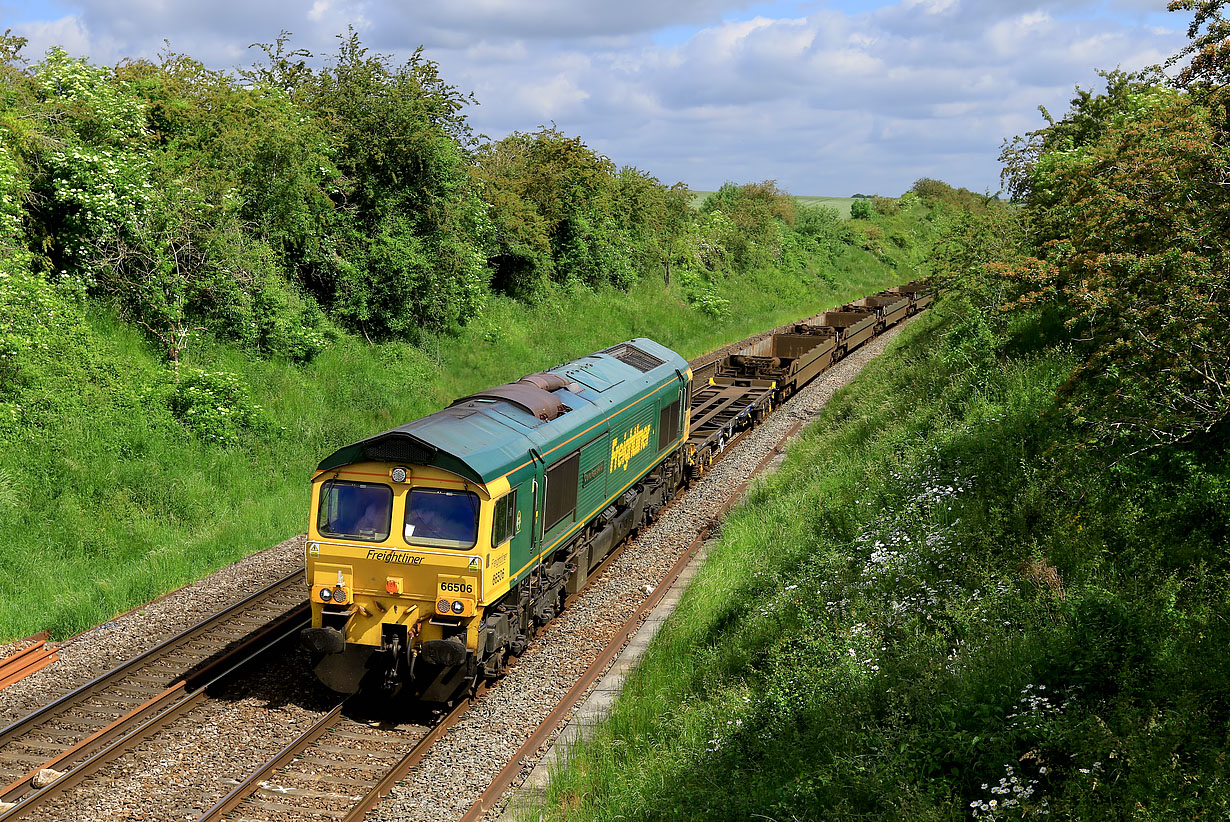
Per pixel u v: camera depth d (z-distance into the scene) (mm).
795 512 16156
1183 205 9688
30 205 20062
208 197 22781
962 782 7637
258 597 14180
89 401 17938
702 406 24531
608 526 15570
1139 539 10133
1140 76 18000
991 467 13148
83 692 11102
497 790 9359
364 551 10891
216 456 18906
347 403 23781
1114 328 10070
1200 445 10633
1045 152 21281
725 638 12172
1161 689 7633
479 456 11102
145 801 8992
